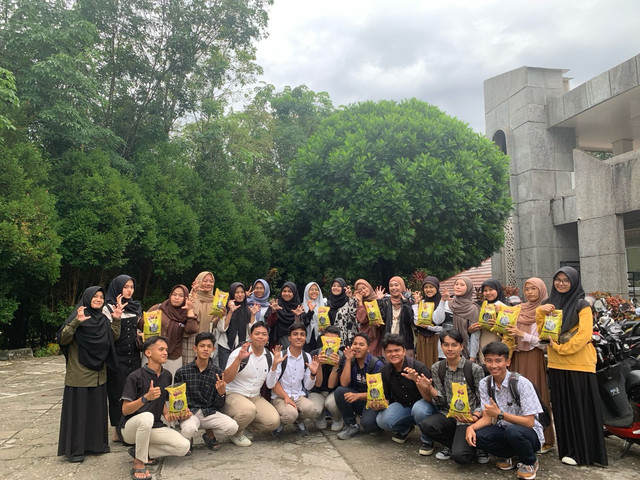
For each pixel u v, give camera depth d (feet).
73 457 12.48
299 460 12.63
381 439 14.55
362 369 14.79
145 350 12.40
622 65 35.09
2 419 16.98
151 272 43.29
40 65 32.83
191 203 44.42
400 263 40.81
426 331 16.15
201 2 44.83
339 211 34.19
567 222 39.93
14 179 30.86
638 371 12.63
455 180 32.91
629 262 38.32
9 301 31.01
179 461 12.59
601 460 11.98
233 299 17.81
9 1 34.19
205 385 13.37
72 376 12.75
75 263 34.06
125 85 44.47
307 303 19.17
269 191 59.47
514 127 44.52
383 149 34.99
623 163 33.35
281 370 14.73
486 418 11.78
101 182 35.35
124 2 42.22
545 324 12.51
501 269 45.62
